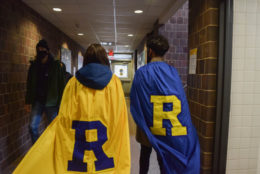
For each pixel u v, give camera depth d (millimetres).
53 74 2230
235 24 1719
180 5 3129
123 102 1173
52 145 1078
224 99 1709
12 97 2492
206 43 1772
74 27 4996
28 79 2246
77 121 1084
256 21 1731
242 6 1713
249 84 1757
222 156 1760
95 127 1082
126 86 12734
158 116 1289
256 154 1813
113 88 1146
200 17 1905
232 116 1773
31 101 2240
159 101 1291
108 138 1104
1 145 2219
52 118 2295
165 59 4125
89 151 1065
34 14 3438
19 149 2664
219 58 1704
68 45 6371
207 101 1767
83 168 1057
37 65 2246
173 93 1290
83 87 1121
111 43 7910
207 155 1813
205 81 1795
